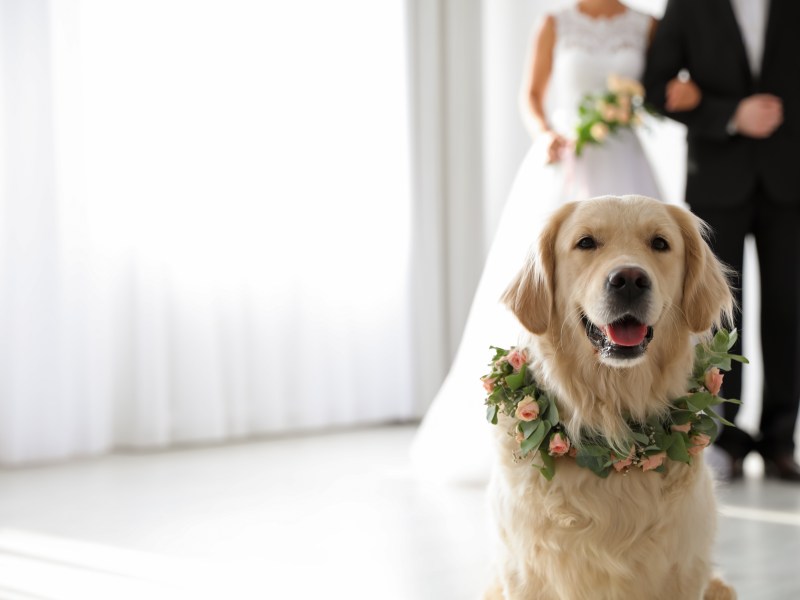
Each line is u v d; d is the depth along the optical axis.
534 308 2.04
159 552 3.07
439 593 2.63
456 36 5.57
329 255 5.28
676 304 2.01
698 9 3.83
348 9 5.32
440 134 5.56
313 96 5.23
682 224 2.05
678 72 3.89
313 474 4.19
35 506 3.69
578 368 1.97
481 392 3.82
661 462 1.90
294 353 5.25
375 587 2.69
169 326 4.91
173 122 4.85
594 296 1.89
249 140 5.06
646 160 3.85
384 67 5.41
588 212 2.00
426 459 4.05
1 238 4.43
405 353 5.52
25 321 4.43
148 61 4.79
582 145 3.71
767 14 3.78
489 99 5.67
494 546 2.12
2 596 2.68
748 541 3.01
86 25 4.66
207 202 4.93
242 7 5.04
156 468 4.37
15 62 4.41
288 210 5.17
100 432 4.67
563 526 1.91
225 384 5.05
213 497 3.80
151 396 4.80
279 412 5.16
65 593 2.70
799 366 3.89
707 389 2.03
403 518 3.41
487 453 3.82
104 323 4.68
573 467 1.94
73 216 4.59
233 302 5.02
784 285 3.88
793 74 3.78
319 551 3.04
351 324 5.36
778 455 3.87
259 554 3.03
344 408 5.35
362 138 5.36
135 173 4.76
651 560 1.91
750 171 3.77
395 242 5.49
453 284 5.65
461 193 5.64
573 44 3.92
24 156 4.43
